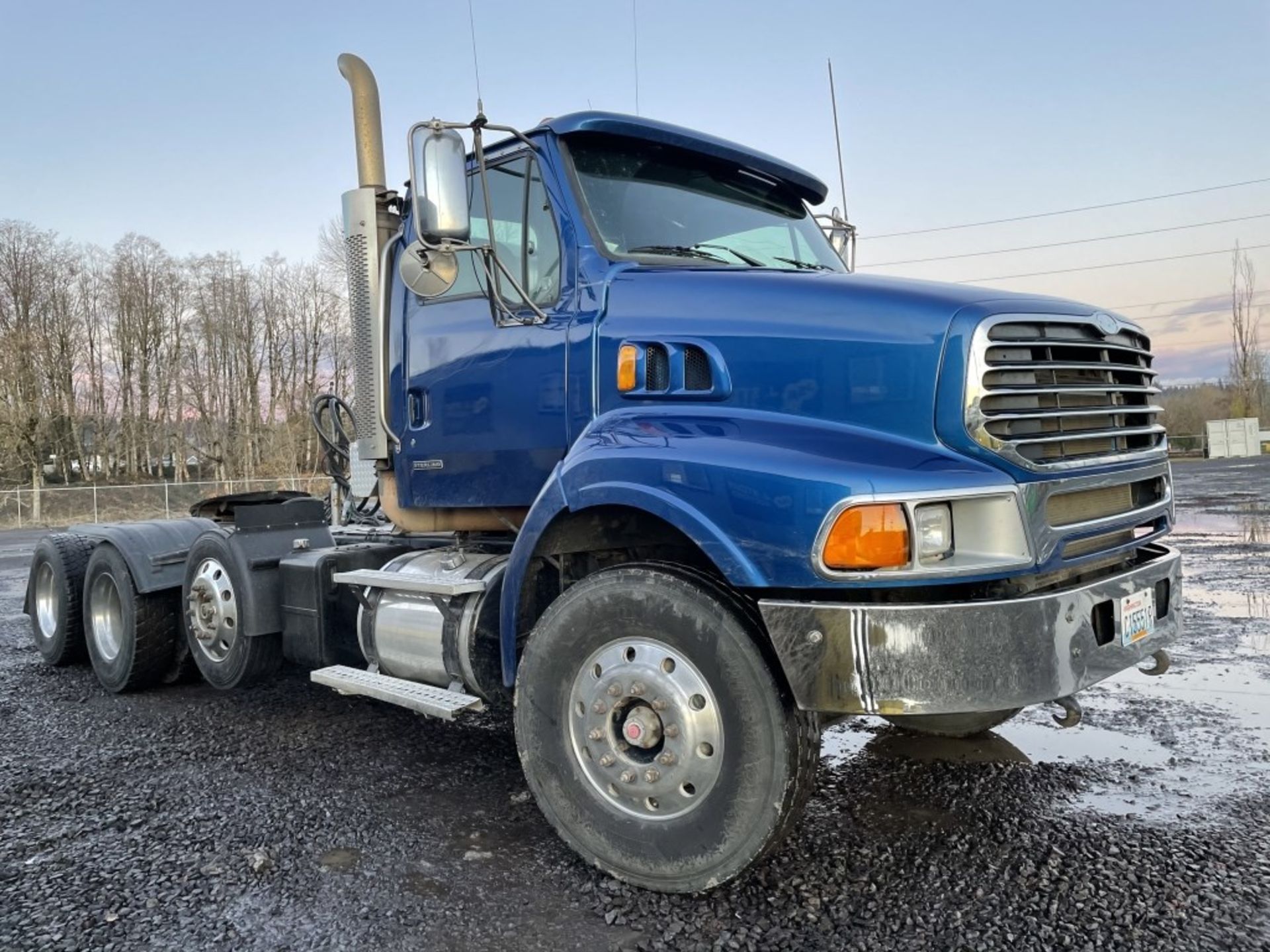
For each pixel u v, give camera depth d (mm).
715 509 2748
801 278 3150
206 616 5133
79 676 6469
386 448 4484
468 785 3965
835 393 2873
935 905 2758
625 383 3334
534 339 3695
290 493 5398
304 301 62250
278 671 5164
